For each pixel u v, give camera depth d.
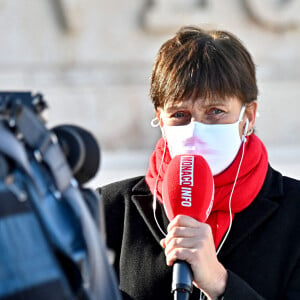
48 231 3.58
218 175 6.52
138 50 33.66
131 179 7.25
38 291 3.40
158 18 33.16
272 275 6.36
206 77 6.23
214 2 33.47
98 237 3.83
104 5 33.53
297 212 6.55
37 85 33.38
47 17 33.47
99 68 33.62
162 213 6.75
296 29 33.75
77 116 33.47
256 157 6.62
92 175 4.30
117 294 3.96
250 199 6.54
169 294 6.48
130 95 33.50
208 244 5.57
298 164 30.30
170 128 6.45
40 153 3.74
